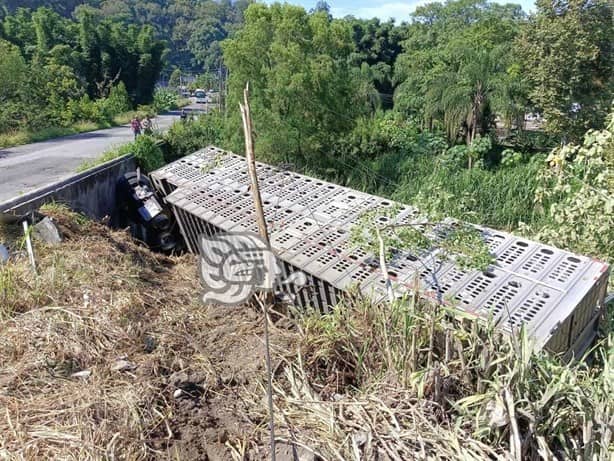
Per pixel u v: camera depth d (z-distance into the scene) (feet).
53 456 7.14
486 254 12.41
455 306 10.19
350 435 7.39
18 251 14.61
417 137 47.88
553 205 17.61
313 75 33.86
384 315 9.25
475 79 44.83
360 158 41.37
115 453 7.37
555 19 43.27
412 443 7.02
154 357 10.40
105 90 104.06
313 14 36.73
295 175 20.94
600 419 6.75
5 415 8.08
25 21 113.91
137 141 31.99
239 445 7.79
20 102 64.64
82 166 33.60
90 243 16.83
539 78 43.68
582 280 11.50
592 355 12.05
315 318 11.13
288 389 9.15
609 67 42.47
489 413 6.92
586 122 41.93
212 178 22.36
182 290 15.65
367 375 8.97
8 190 29.37
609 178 16.49
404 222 14.97
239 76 34.65
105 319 11.62
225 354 10.85
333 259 13.93
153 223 22.76
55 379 9.31
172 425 8.29
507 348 7.97
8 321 11.14
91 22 108.27
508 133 48.98
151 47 116.98
